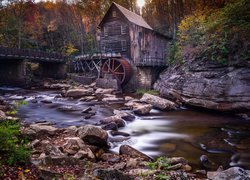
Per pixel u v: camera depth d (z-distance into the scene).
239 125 10.53
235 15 13.21
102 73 24.45
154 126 10.67
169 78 17.05
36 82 27.61
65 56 32.16
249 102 11.47
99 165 5.68
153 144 8.17
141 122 11.44
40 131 7.78
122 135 9.05
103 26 26.39
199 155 7.04
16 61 25.89
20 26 36.94
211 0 20.17
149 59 24.58
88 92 19.31
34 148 6.41
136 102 15.84
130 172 5.18
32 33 40.09
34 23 42.38
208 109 13.24
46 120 11.30
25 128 8.10
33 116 12.18
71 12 46.72
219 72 12.72
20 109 13.87
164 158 6.32
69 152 6.34
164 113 13.45
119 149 7.12
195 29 17.59
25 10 40.97
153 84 22.55
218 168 5.91
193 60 14.89
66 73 31.16
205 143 8.11
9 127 4.27
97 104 15.91
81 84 25.58
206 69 13.47
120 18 25.31
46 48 40.59
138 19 28.31
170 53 22.36
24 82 25.64
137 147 7.88
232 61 12.33
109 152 7.27
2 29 35.66
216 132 9.44
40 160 4.39
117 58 23.84
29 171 3.73
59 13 47.72
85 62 28.22
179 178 4.82
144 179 4.60
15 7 38.56
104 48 26.34
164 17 38.56
